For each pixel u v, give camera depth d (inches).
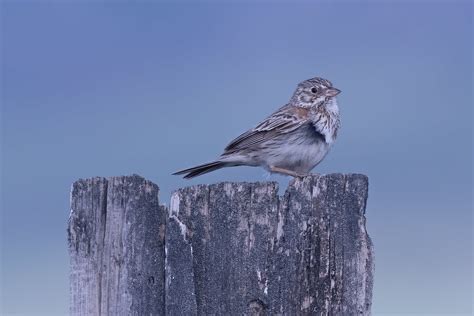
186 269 343.9
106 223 352.8
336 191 347.6
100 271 351.6
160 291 348.8
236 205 347.6
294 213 346.0
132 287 348.8
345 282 344.2
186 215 348.2
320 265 344.5
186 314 342.6
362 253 344.8
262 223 346.0
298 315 341.7
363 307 343.0
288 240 344.5
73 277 352.5
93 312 350.0
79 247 353.1
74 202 354.9
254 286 343.9
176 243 346.0
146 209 351.6
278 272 343.6
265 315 344.2
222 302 344.5
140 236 350.0
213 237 347.3
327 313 342.6
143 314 347.6
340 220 346.6
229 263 345.7
